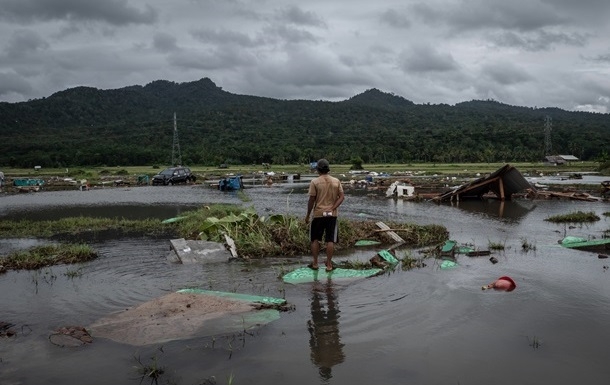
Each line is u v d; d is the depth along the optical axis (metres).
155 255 9.63
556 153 103.00
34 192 31.33
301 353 4.62
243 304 6.04
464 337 4.98
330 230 8.01
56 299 6.53
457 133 105.56
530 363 4.36
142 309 5.91
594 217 14.52
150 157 88.56
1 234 12.96
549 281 7.10
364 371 4.23
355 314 5.72
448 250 9.32
